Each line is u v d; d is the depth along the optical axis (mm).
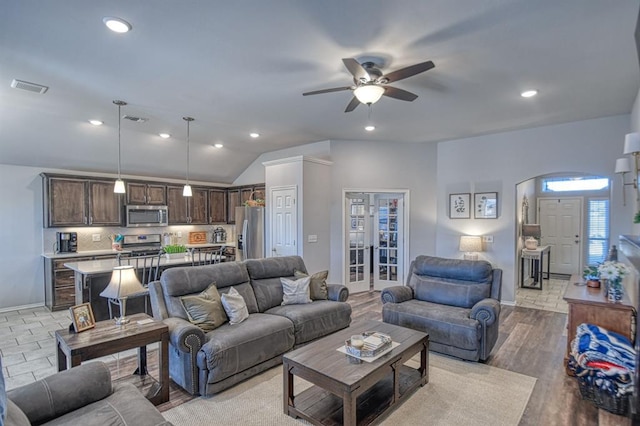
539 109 4398
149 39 2621
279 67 3127
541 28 2482
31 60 2977
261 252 6406
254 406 2662
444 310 3748
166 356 2738
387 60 2982
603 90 3730
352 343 2592
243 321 3355
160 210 6895
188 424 2439
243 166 7820
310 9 2236
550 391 2873
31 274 5617
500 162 5715
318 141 6340
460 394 2830
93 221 6027
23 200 5559
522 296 6238
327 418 2424
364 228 6594
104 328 2656
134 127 5309
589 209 7996
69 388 1816
